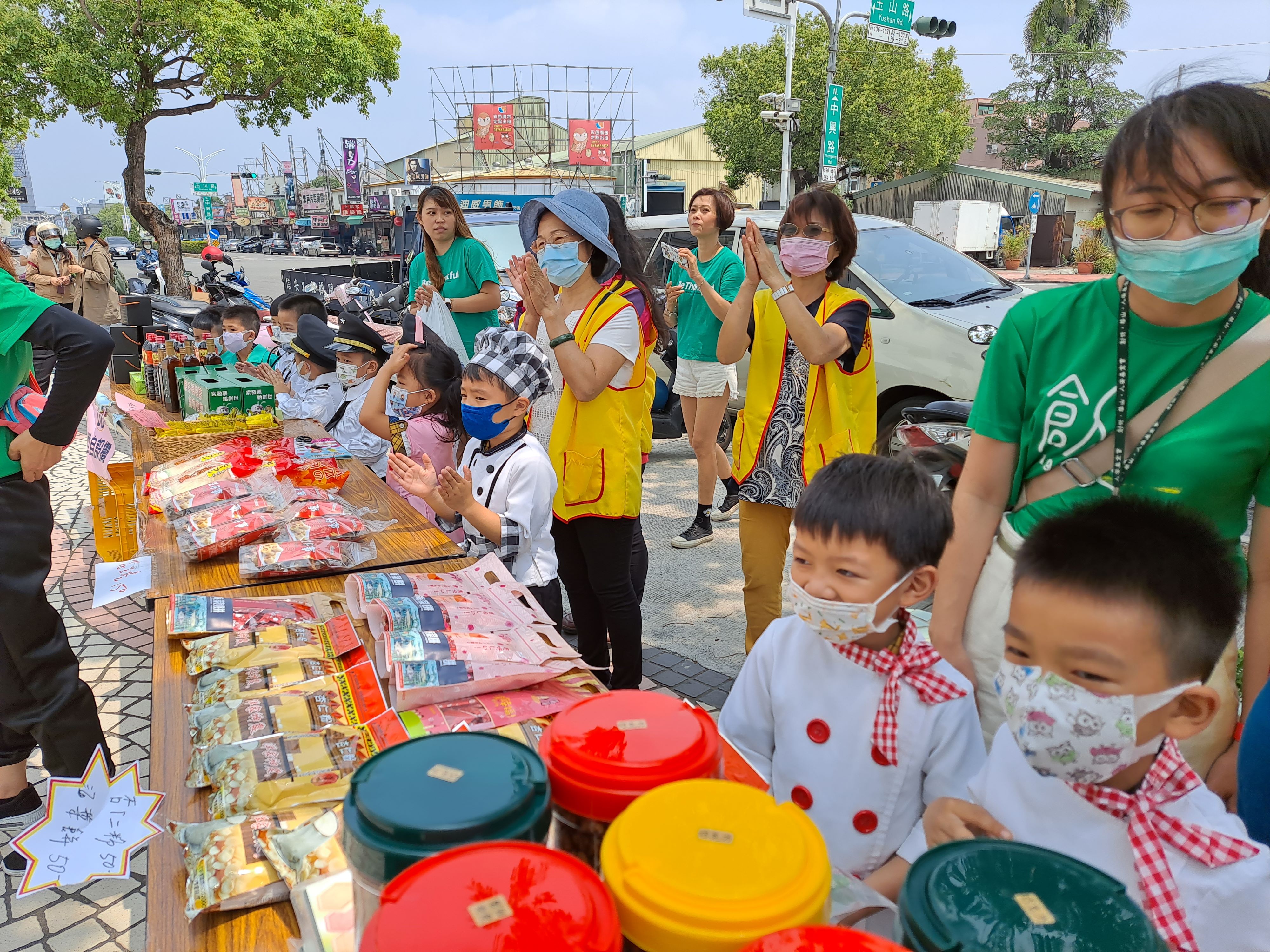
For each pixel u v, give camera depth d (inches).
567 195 95.9
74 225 425.1
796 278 107.0
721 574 171.8
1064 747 38.6
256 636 66.9
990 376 59.8
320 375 169.5
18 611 89.9
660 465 259.0
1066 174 1378.0
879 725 49.9
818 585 47.8
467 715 56.4
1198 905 37.9
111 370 219.8
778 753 55.6
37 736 94.9
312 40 634.8
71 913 87.1
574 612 112.9
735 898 26.4
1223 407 50.7
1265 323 50.3
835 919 33.2
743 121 1062.4
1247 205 45.7
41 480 91.4
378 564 88.0
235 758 50.8
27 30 554.9
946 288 216.2
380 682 61.0
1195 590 36.7
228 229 2881.4
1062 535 39.0
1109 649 36.8
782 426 104.6
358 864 30.2
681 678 130.0
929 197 1246.3
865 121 1016.2
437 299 165.3
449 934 24.6
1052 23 1402.6
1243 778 47.0
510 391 91.4
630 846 28.5
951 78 1187.9
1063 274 979.3
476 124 1041.5
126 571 83.7
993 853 29.7
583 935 24.6
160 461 129.3
